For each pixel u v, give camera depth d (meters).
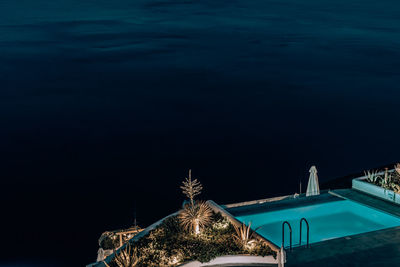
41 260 30.00
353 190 22.12
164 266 15.17
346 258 15.19
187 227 17.72
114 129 61.78
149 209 38.00
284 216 19.75
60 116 67.25
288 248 16.06
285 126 61.72
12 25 169.25
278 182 43.22
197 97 79.94
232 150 52.97
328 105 71.69
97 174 46.38
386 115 64.94
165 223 18.17
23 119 65.25
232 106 73.44
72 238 33.16
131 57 117.75
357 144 53.16
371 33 145.62
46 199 40.44
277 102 74.88
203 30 162.25
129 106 74.12
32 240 32.88
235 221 17.80
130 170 47.47
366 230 18.44
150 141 56.94
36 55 117.81
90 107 73.06
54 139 57.19
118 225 35.06
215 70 102.56
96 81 92.06
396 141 53.78
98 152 52.84
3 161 49.69
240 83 89.69
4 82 89.12
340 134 57.25
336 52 118.06
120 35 151.25
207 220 17.80
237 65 107.56
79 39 142.12
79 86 87.56
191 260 15.41
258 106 72.81
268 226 18.86
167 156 51.53
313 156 49.81
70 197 40.81
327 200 21.25
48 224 35.38
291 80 90.75
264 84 88.44
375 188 21.17
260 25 171.50
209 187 42.56
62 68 103.88
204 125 63.59
